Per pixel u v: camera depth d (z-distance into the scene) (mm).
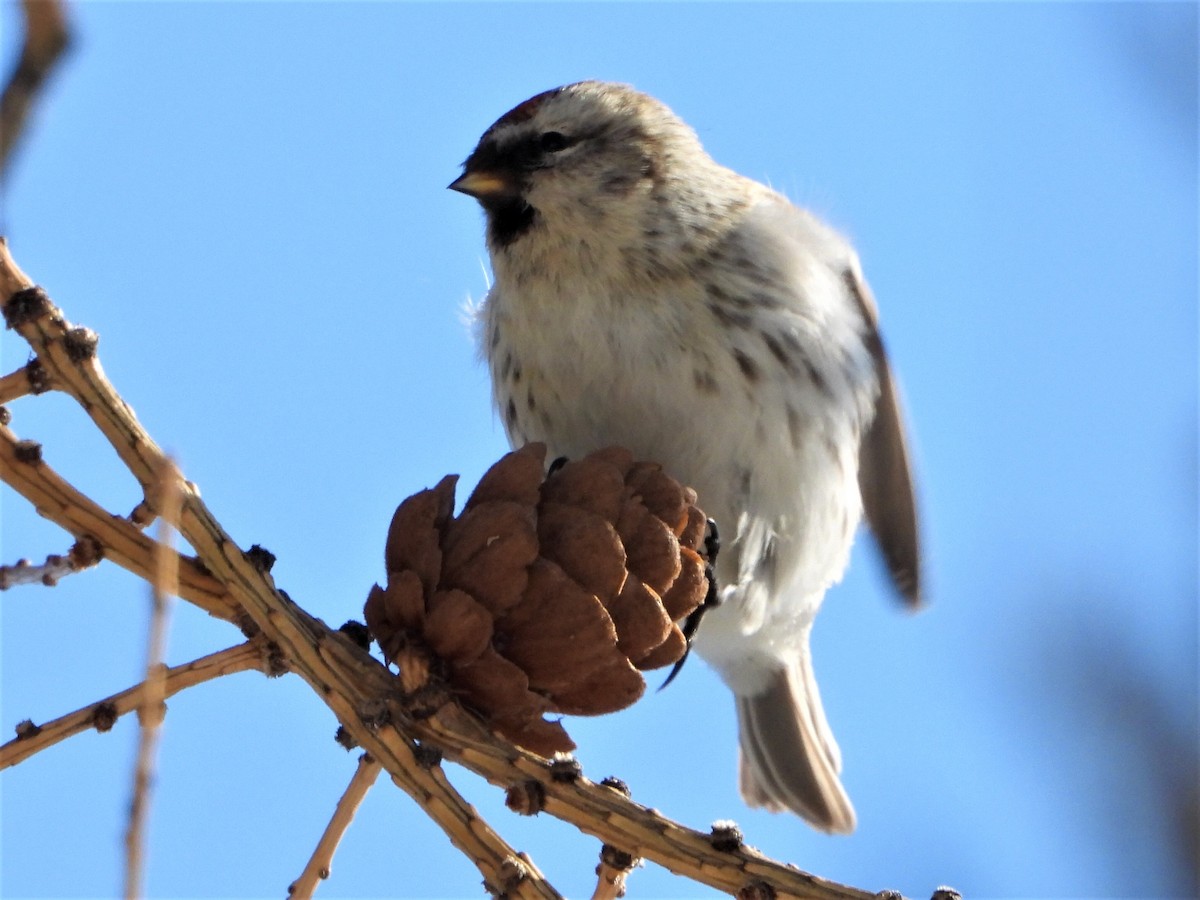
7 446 3627
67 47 1804
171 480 2814
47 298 3686
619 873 3990
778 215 7410
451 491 4297
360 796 3941
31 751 3500
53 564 3639
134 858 2428
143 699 2541
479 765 3924
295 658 3861
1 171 1800
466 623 4031
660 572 4375
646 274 6938
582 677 4148
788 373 7133
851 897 3893
